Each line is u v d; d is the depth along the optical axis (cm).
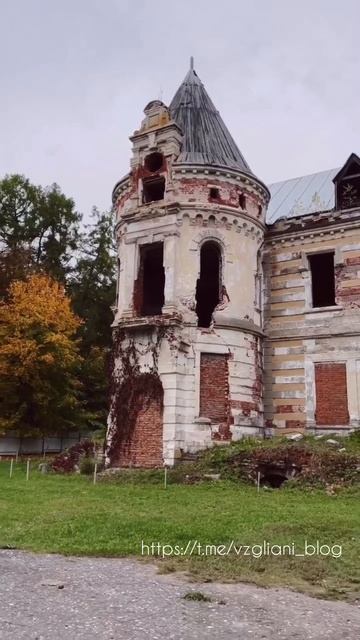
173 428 2358
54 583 863
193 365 2484
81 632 667
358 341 2619
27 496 1795
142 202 2722
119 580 894
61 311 4266
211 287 3080
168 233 2594
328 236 2798
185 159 2722
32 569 946
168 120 2730
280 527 1266
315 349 2714
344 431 2562
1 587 841
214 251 2914
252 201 2770
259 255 2828
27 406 4109
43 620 704
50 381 4209
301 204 3162
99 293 5522
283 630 699
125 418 2494
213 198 2659
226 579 916
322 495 1845
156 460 2372
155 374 2453
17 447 4194
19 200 5381
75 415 4447
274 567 981
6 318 4069
